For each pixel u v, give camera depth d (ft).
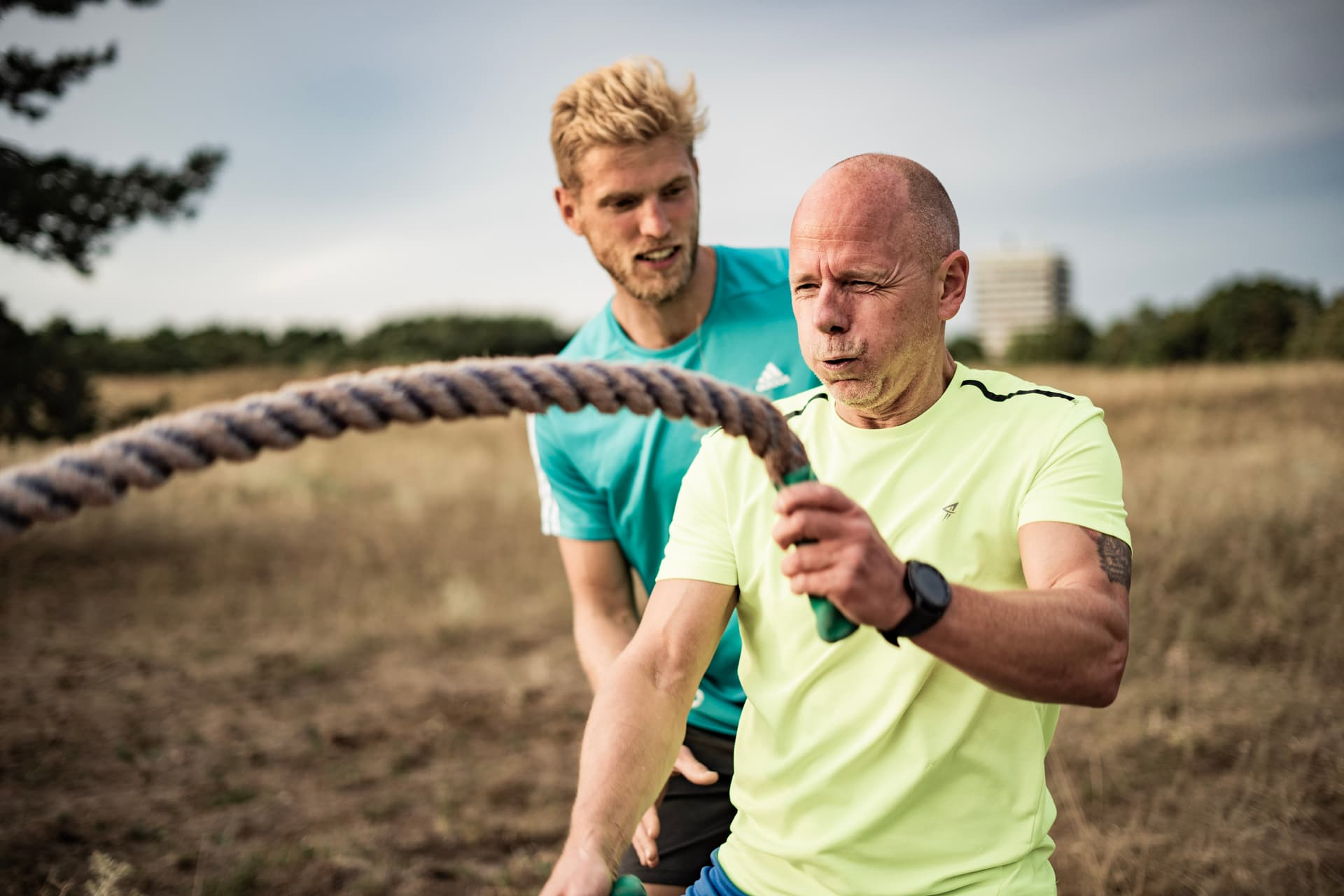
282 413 3.07
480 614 25.16
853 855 5.74
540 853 13.99
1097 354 110.42
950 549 5.78
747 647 6.29
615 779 5.50
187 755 17.20
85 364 34.24
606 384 3.80
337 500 40.11
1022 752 5.73
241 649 22.80
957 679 5.63
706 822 8.46
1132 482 30.22
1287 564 22.11
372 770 16.70
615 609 9.51
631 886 5.07
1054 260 312.09
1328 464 30.17
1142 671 18.03
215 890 12.69
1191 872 11.79
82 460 2.73
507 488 41.78
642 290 8.54
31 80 31.14
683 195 8.40
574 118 8.41
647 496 8.88
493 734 18.22
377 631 23.89
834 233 5.63
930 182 5.89
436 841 14.32
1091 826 13.16
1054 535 5.45
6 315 32.32
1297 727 15.37
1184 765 14.57
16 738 17.60
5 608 25.31
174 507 36.73
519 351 107.76
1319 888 11.29
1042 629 4.65
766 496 6.14
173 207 32.76
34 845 13.87
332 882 13.14
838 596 4.24
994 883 5.57
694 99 8.46
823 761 5.86
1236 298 89.71
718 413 4.09
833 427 6.31
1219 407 48.47
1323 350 76.54
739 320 8.95
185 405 43.06
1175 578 22.11
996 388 6.07
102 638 23.40
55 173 32.17
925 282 5.76
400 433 58.13
